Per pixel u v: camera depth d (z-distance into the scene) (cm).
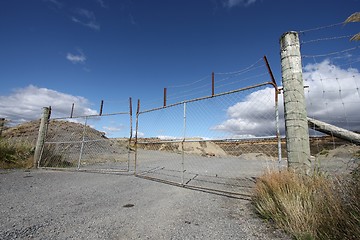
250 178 775
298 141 437
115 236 297
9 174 806
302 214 296
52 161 1126
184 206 444
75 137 1747
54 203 450
